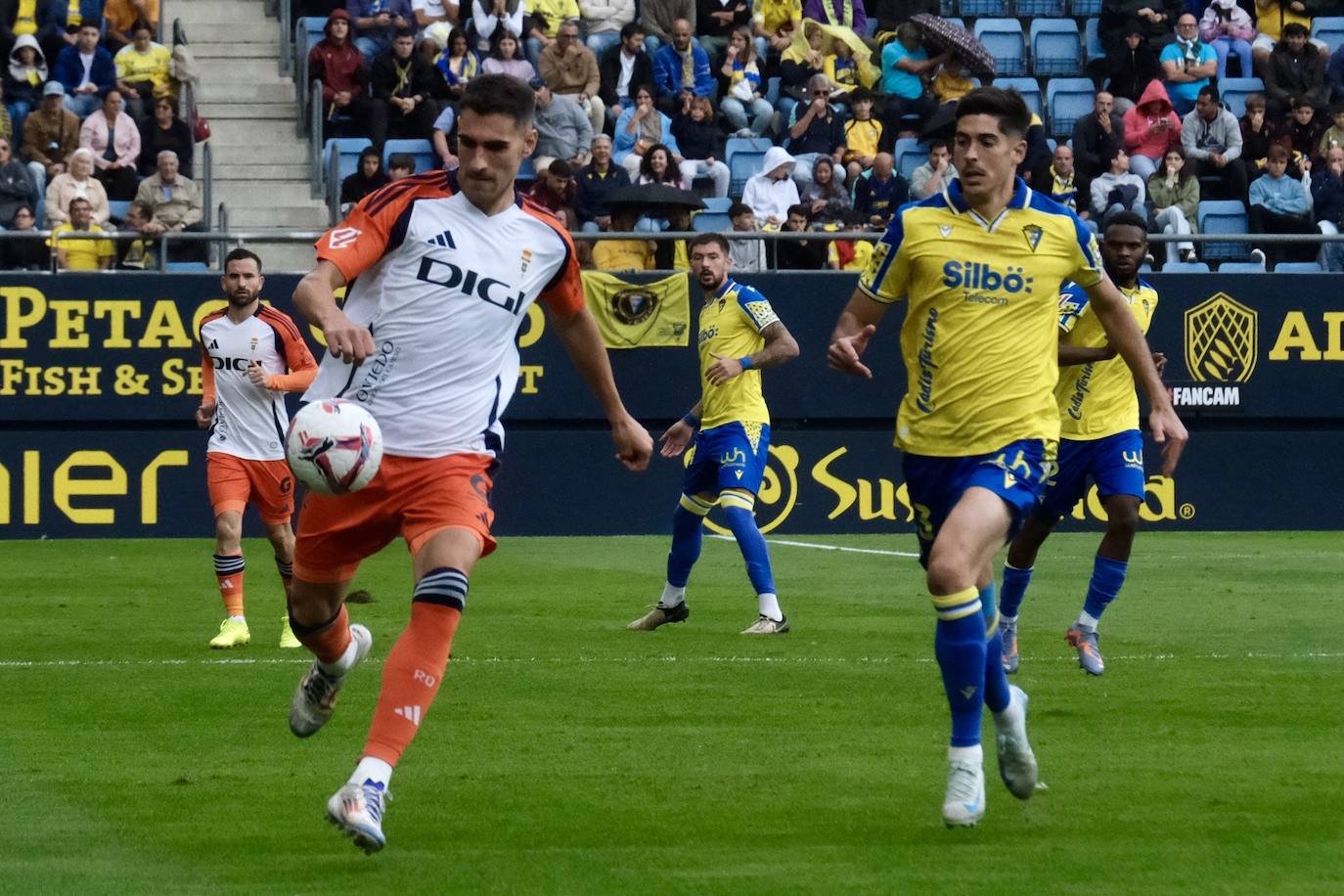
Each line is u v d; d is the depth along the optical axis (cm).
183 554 3666
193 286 3988
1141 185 4819
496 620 2606
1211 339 4284
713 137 4919
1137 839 1205
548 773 1445
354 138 4853
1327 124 5169
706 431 2483
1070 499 2081
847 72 5241
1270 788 1380
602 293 4103
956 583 1228
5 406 3941
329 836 1215
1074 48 5512
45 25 4847
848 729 1662
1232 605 2798
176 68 4725
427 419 1260
